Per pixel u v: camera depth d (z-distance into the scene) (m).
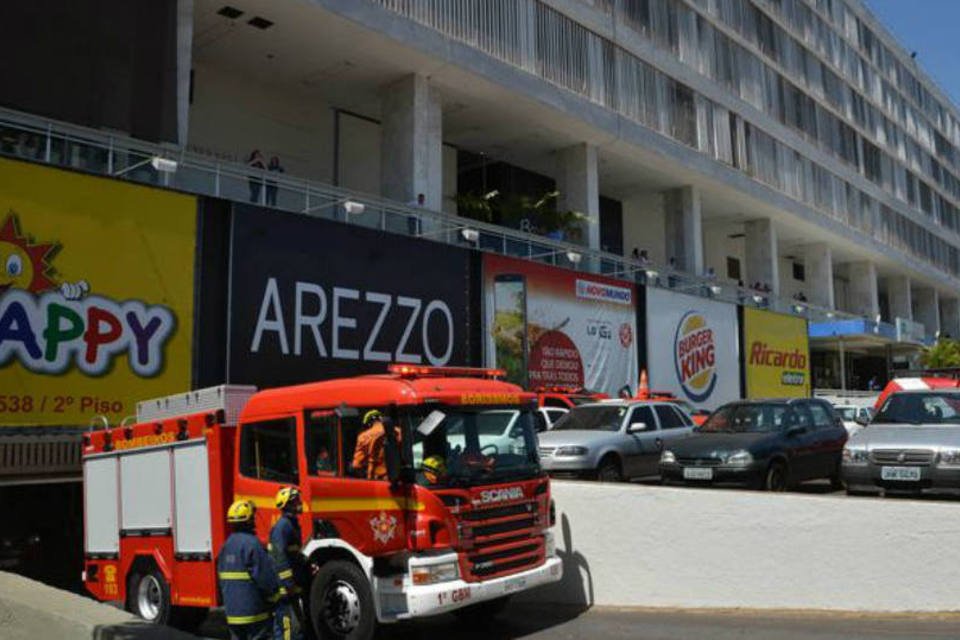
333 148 26.64
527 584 8.33
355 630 7.78
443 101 26.45
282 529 7.30
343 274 18.31
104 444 10.30
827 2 47.88
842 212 46.06
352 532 7.94
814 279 46.47
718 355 30.50
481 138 29.69
